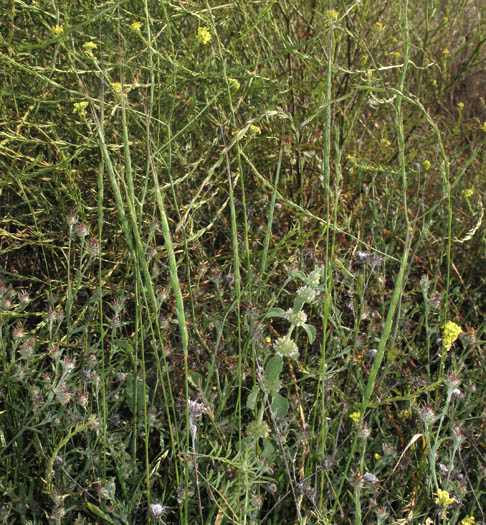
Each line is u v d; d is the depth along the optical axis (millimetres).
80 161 2350
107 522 1608
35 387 1662
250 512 1588
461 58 4008
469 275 2703
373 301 2400
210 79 2385
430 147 3381
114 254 2223
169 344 1901
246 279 2129
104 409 1536
